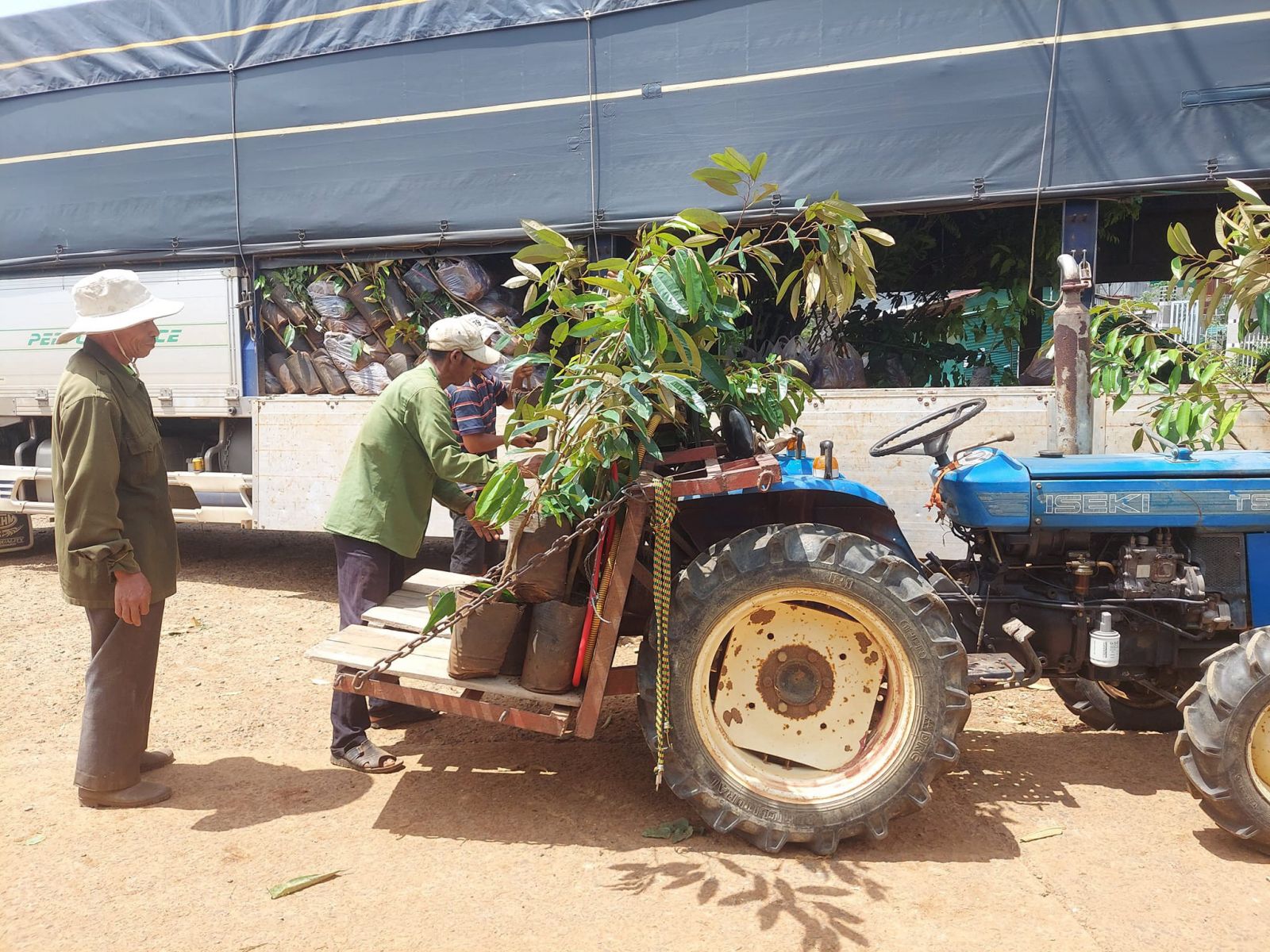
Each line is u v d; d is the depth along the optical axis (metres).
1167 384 4.78
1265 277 4.00
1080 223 4.92
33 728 4.06
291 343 6.41
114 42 6.42
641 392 2.86
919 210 5.10
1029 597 3.46
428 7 5.70
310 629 5.68
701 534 3.44
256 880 2.77
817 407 5.32
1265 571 3.35
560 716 3.03
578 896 2.67
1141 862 2.86
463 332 3.60
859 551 2.90
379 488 3.64
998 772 3.55
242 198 6.25
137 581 3.10
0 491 7.48
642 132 5.38
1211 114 4.62
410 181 5.86
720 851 2.93
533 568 2.97
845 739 3.10
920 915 2.56
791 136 5.15
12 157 6.80
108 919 2.57
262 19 6.05
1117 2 4.68
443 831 3.08
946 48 4.91
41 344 7.05
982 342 6.61
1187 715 2.92
